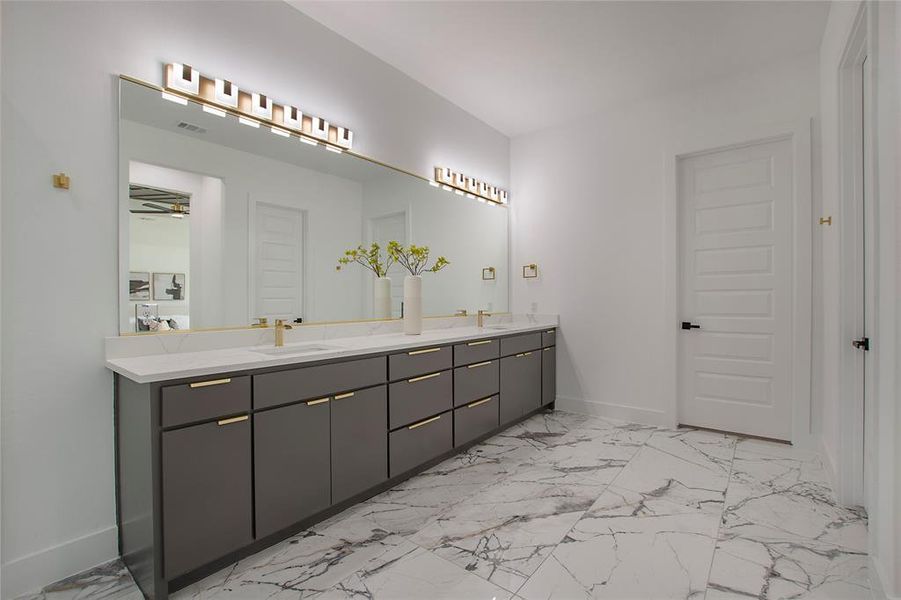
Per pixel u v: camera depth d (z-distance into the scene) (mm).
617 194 3721
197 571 1618
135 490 1612
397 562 1712
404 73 3193
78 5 1720
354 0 2414
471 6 2453
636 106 3621
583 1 2391
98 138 1773
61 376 1679
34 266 1620
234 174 2229
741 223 3221
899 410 1330
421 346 2527
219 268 2168
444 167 3514
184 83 1988
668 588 1536
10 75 1561
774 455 2828
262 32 2334
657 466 2666
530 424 3590
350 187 2809
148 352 1892
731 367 3270
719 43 2793
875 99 1529
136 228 1880
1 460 1547
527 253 4277
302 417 1900
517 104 3684
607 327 3777
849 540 1830
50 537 1648
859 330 2143
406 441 2428
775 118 3018
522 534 1906
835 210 2350
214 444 1603
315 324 2584
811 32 2670
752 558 1710
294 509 1860
